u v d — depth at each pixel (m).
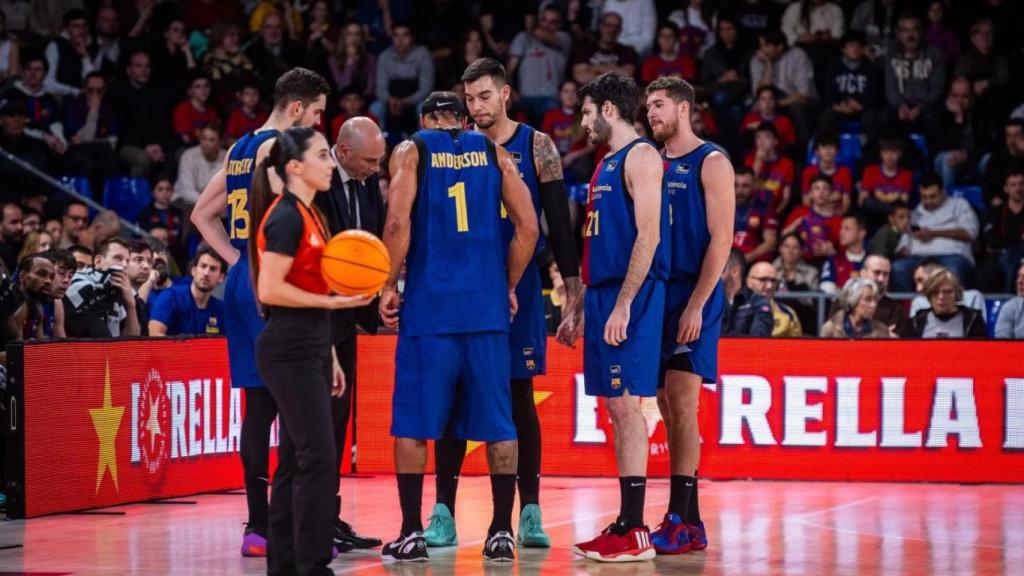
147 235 26.03
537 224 12.42
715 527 14.52
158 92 30.41
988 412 18.92
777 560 12.29
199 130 29.69
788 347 19.12
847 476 19.03
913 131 30.41
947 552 12.79
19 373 14.86
